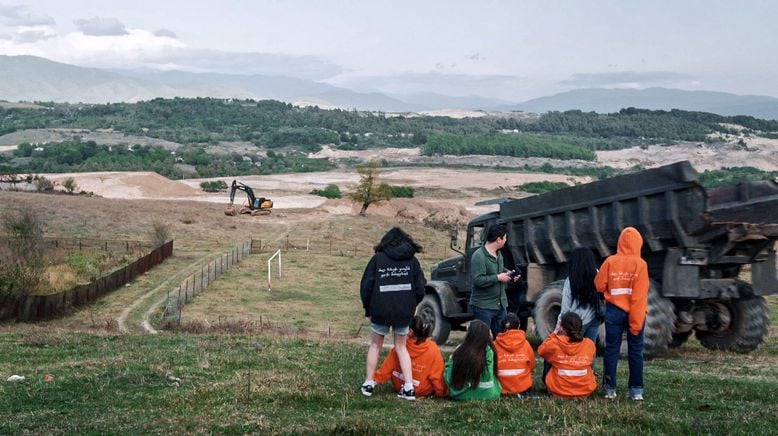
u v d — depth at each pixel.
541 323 16.62
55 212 67.44
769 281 15.27
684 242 14.46
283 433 7.65
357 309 35.31
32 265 37.81
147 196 99.12
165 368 12.09
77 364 12.69
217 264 49.16
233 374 11.67
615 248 15.87
